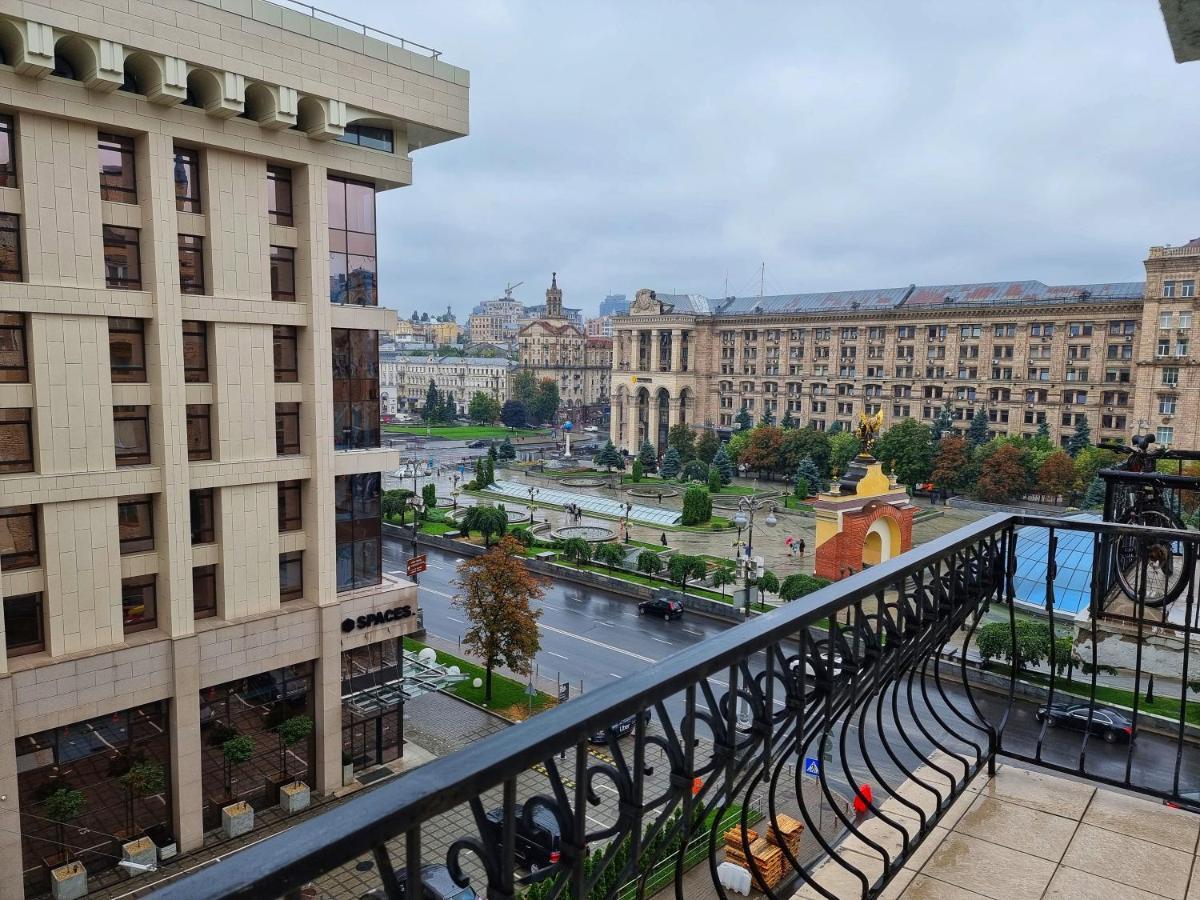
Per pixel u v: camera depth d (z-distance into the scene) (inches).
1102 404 3750.0
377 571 1147.9
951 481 3481.8
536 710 1381.6
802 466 3553.2
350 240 1091.3
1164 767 994.1
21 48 773.9
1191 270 3255.4
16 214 821.9
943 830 227.8
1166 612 268.2
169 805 944.3
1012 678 261.6
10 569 834.8
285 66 947.3
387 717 1171.3
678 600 1908.2
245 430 986.1
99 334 865.5
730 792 140.7
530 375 7278.5
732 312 5231.3
